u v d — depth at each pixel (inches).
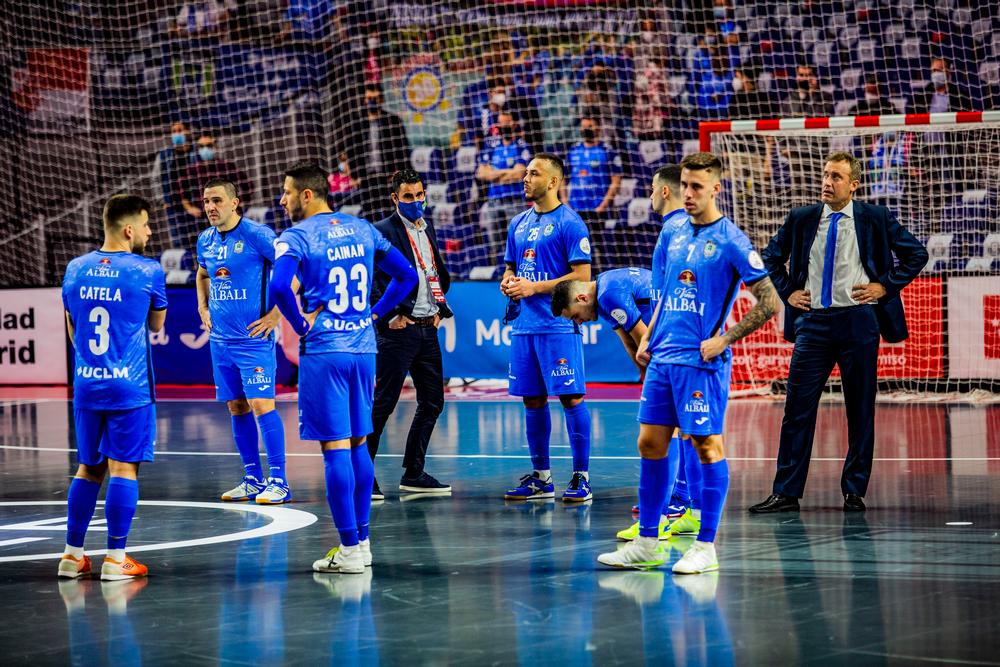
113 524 583.8
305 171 609.0
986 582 548.7
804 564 593.3
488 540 676.1
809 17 1793.8
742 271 567.8
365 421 611.5
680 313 582.2
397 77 1877.5
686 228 592.7
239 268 831.1
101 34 1946.4
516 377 826.8
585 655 434.9
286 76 1929.1
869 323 762.8
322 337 592.7
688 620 484.7
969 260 1626.5
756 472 911.7
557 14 1839.3
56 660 439.2
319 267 594.2
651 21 1814.7
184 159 1891.0
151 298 611.8
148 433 597.6
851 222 770.2
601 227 1769.2
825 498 800.3
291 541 679.1
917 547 632.4
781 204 1606.8
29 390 1726.1
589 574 580.4
